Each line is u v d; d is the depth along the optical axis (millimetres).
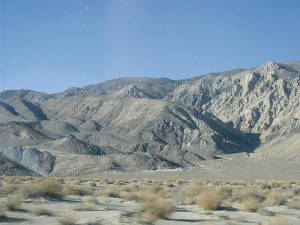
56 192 34031
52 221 22750
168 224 23125
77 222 22547
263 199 36344
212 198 29578
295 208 32438
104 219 23688
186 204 32750
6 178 62688
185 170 167875
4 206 25344
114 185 65062
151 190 41469
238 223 23625
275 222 23312
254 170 157000
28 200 30984
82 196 37406
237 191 43375
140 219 23469
